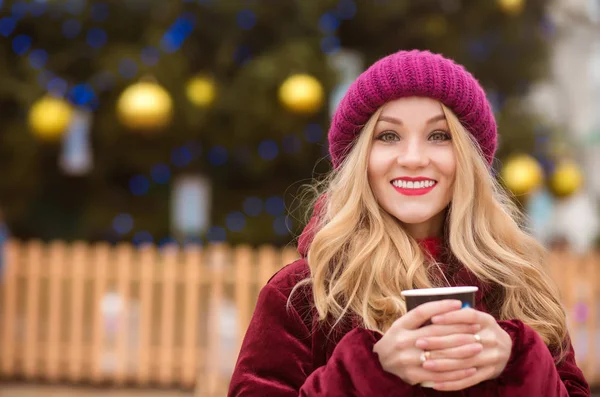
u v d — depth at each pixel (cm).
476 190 203
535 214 1206
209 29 805
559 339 202
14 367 724
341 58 852
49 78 789
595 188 1698
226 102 758
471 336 158
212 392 670
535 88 945
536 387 169
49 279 733
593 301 719
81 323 720
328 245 194
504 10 791
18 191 829
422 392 164
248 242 843
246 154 831
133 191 888
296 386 186
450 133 197
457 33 838
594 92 1644
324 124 802
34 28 823
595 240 1470
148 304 716
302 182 867
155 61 752
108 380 722
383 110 197
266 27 798
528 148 830
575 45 1622
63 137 772
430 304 158
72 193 910
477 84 207
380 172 196
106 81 780
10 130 777
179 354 718
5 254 725
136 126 672
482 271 196
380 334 175
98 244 883
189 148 839
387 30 845
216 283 712
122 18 829
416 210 195
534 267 206
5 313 721
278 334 190
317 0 773
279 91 728
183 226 868
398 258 195
